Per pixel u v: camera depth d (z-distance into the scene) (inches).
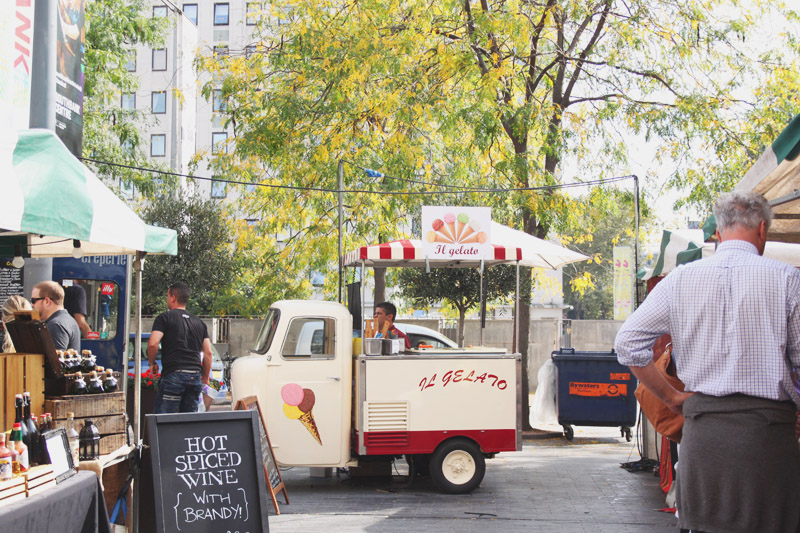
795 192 196.2
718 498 127.9
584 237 695.7
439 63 616.4
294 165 661.3
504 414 352.2
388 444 346.9
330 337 359.9
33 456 164.7
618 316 627.8
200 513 199.0
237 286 1001.5
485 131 580.7
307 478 401.7
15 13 297.7
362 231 678.5
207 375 337.4
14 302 255.6
